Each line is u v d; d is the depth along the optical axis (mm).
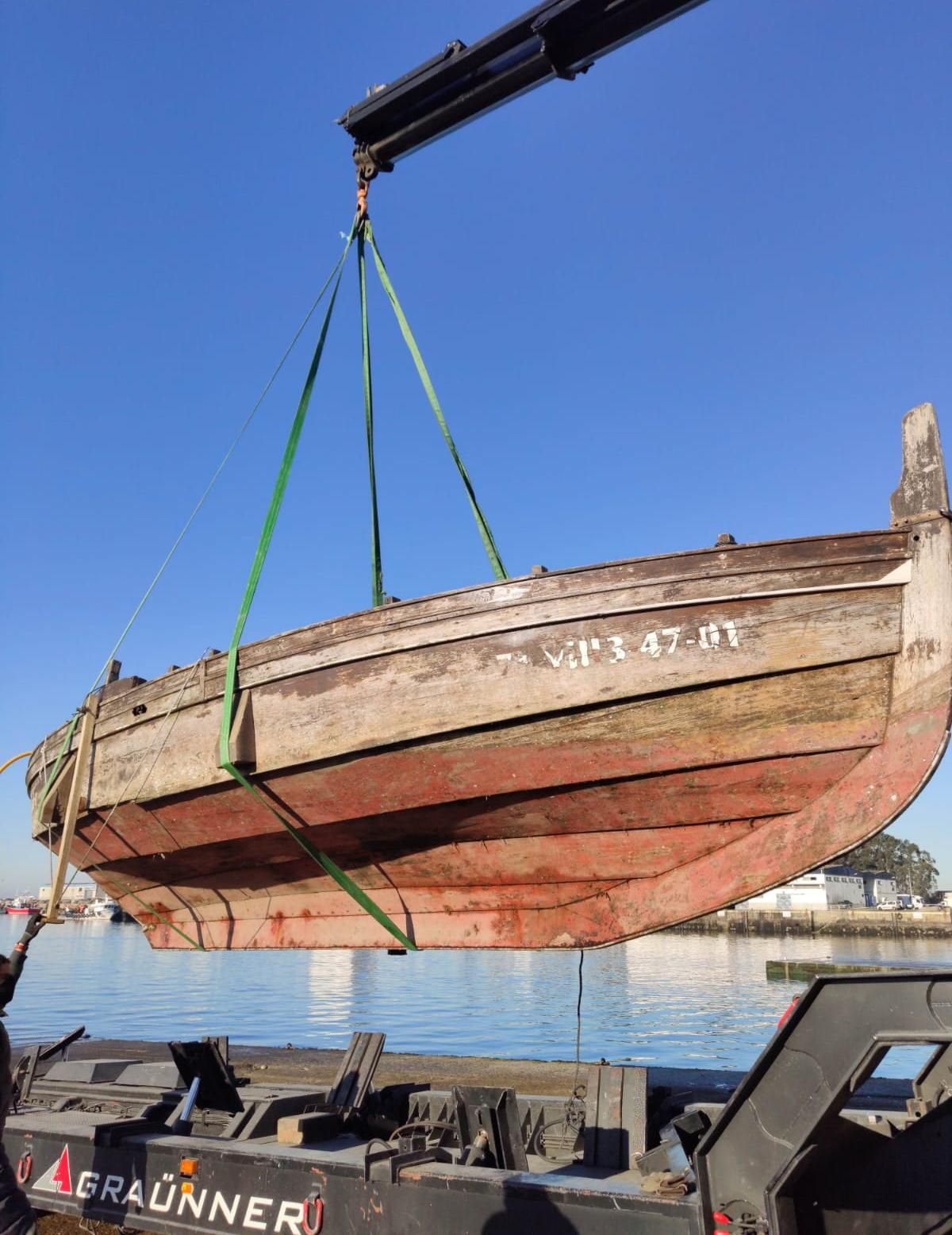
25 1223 3693
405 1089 5676
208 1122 5457
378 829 5395
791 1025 3240
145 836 6453
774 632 4367
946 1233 3480
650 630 4547
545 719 4707
